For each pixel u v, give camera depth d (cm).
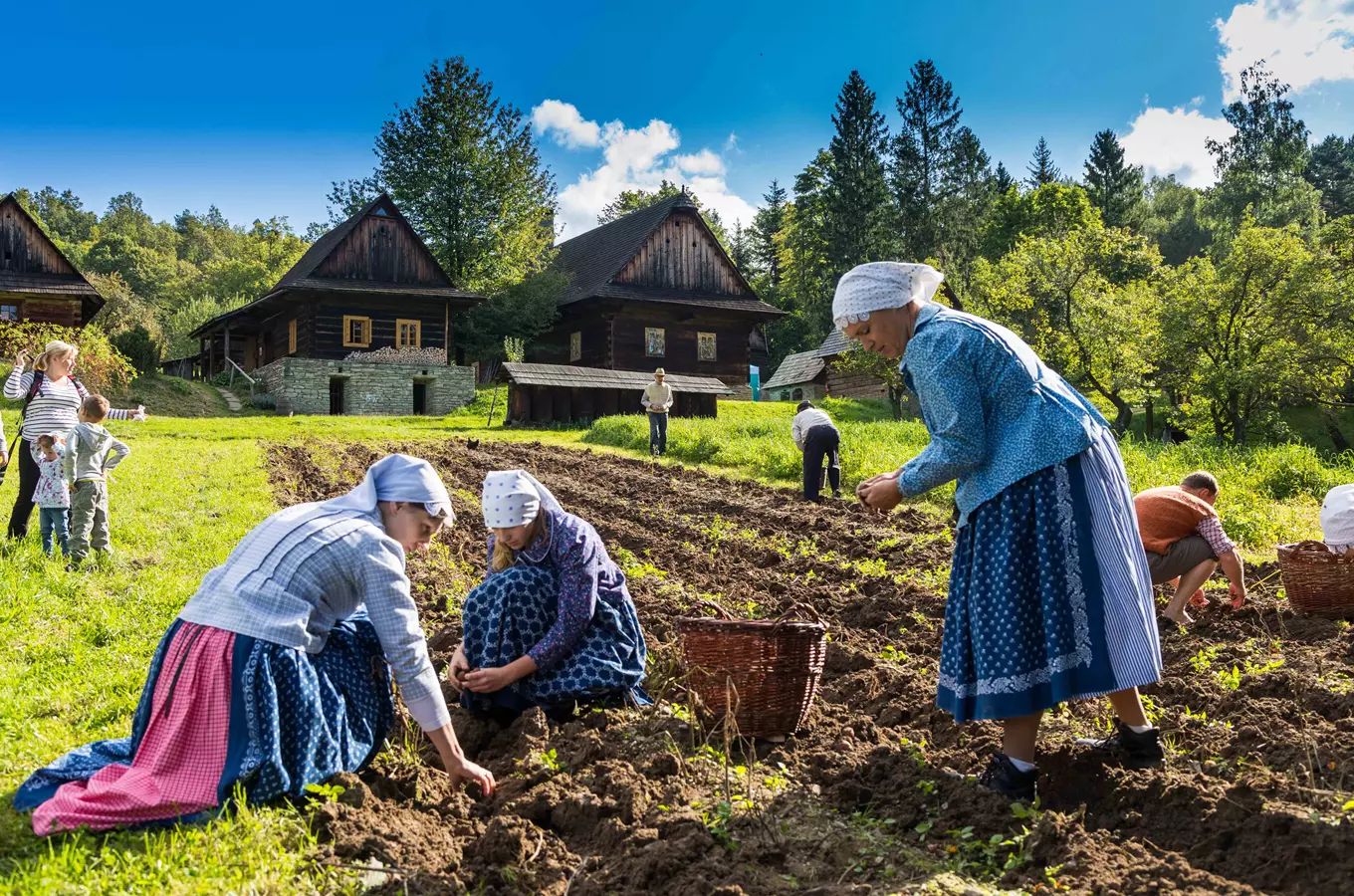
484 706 466
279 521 379
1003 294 3359
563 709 470
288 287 3700
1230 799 333
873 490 379
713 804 372
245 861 320
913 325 384
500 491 455
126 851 323
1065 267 3325
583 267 4747
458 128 4669
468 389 3919
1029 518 354
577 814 364
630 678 480
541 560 472
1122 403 3303
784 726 438
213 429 2409
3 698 472
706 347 4472
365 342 3916
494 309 4325
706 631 436
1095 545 349
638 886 314
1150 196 9700
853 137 5922
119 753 379
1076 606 346
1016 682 348
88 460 771
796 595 750
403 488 390
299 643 365
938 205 6038
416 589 723
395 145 4712
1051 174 9769
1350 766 373
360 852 331
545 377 2928
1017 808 347
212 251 13988
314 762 366
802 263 6762
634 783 381
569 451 2091
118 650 559
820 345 5759
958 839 342
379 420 3039
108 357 3341
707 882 308
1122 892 295
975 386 359
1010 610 350
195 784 348
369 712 396
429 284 4025
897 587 747
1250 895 288
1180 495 613
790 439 1794
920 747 426
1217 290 2911
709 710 441
